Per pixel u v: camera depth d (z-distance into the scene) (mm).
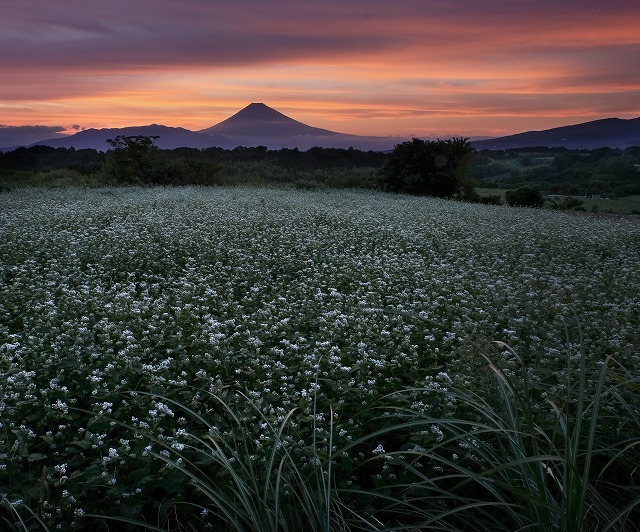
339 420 5246
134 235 15484
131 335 6926
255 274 11617
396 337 7168
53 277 10844
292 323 8141
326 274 11977
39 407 5215
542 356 6648
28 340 6953
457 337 7402
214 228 17406
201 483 3432
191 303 9133
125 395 5711
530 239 17625
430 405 5086
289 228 17984
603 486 3975
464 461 4375
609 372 3621
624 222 23906
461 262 13852
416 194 40375
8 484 4125
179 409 5438
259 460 4305
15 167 46656
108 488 4141
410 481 4246
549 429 4379
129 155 38469
